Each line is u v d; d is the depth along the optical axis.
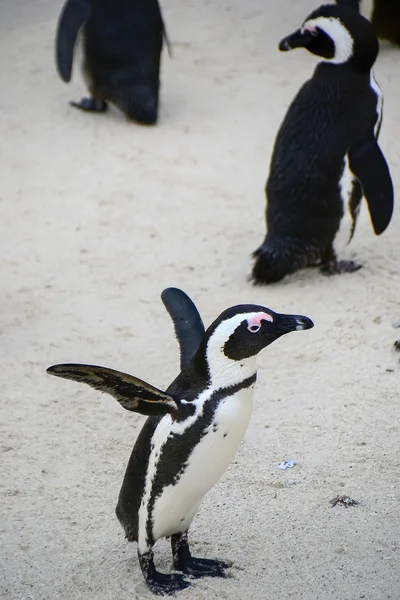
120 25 16.23
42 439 9.29
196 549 7.62
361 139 11.69
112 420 9.62
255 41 20.23
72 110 17.27
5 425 9.50
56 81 18.39
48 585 7.28
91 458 8.99
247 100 17.70
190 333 7.19
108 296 11.91
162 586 7.10
